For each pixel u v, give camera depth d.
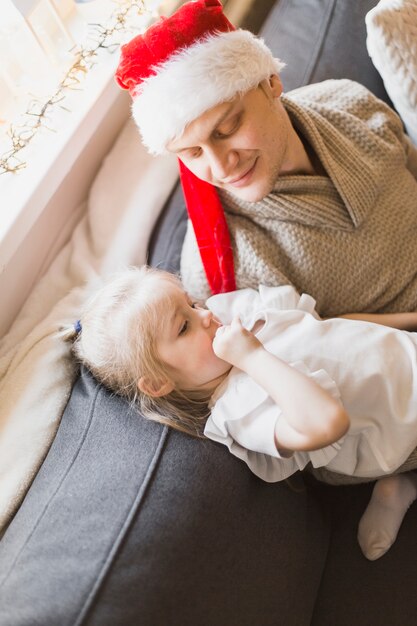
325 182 0.85
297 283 0.88
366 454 0.80
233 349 0.74
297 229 0.86
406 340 0.80
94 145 1.08
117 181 1.07
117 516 0.61
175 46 0.66
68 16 1.09
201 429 0.76
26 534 0.64
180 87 0.66
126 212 1.04
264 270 0.84
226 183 0.75
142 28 1.07
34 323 0.95
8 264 0.90
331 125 0.88
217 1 0.70
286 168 0.84
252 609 0.65
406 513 0.88
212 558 0.62
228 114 0.69
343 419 0.66
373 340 0.79
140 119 0.72
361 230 0.88
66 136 0.95
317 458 0.76
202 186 0.82
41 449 0.79
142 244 1.02
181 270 0.94
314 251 0.86
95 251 1.02
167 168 1.09
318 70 1.09
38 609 0.56
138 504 0.62
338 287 0.88
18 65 0.99
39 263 1.00
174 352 0.80
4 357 0.89
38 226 0.97
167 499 0.63
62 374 0.85
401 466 0.84
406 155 1.00
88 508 0.63
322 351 0.78
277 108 0.77
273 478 0.75
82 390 0.81
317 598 0.82
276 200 0.83
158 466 0.66
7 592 0.59
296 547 0.75
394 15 0.94
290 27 1.16
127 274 0.86
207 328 0.82
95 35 1.06
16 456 0.77
